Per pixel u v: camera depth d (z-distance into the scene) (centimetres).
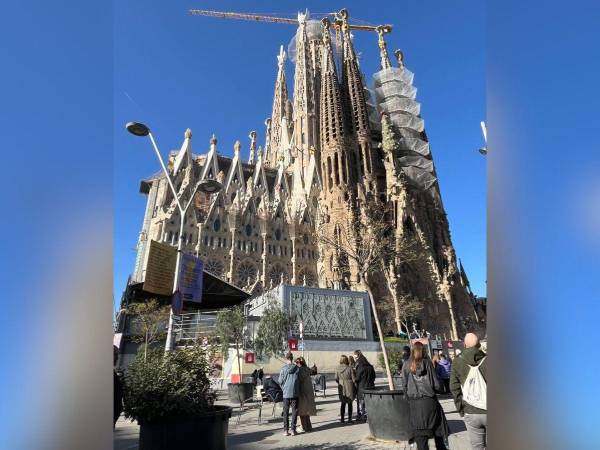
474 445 625
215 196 8556
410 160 10681
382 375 4041
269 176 10512
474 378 630
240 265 8369
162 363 862
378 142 11088
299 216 9412
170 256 1730
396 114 11219
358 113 10594
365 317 4666
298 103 11756
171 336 1650
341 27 12900
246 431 1295
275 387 1560
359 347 4400
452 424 1279
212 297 2695
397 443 983
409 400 744
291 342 3322
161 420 806
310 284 8862
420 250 9125
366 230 3266
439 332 8712
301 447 1001
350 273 7756
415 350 757
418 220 9750
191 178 8462
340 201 9175
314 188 9912
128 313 3519
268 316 3356
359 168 10075
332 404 2012
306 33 12762
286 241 9131
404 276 8712
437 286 9094
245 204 8938
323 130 10394
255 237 8775
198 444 806
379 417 1024
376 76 11956
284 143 12494
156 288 1642
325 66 10919
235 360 3269
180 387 828
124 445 1038
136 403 799
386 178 10225
